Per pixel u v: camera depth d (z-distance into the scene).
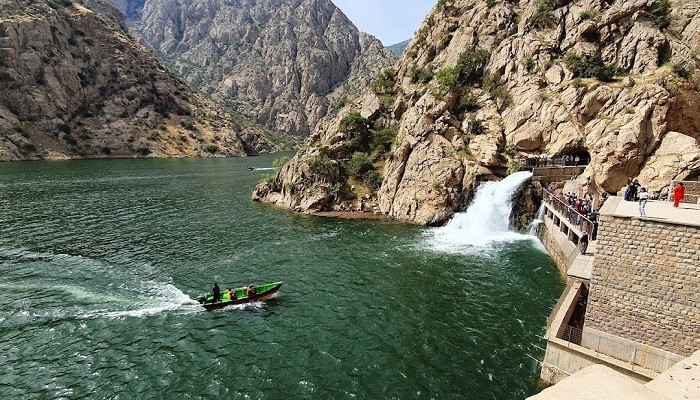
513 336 27.89
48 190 83.38
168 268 40.25
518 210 54.25
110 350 26.06
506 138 64.12
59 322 29.23
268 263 42.12
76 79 171.50
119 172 118.00
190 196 80.94
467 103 70.25
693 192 31.31
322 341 27.45
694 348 19.69
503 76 71.38
